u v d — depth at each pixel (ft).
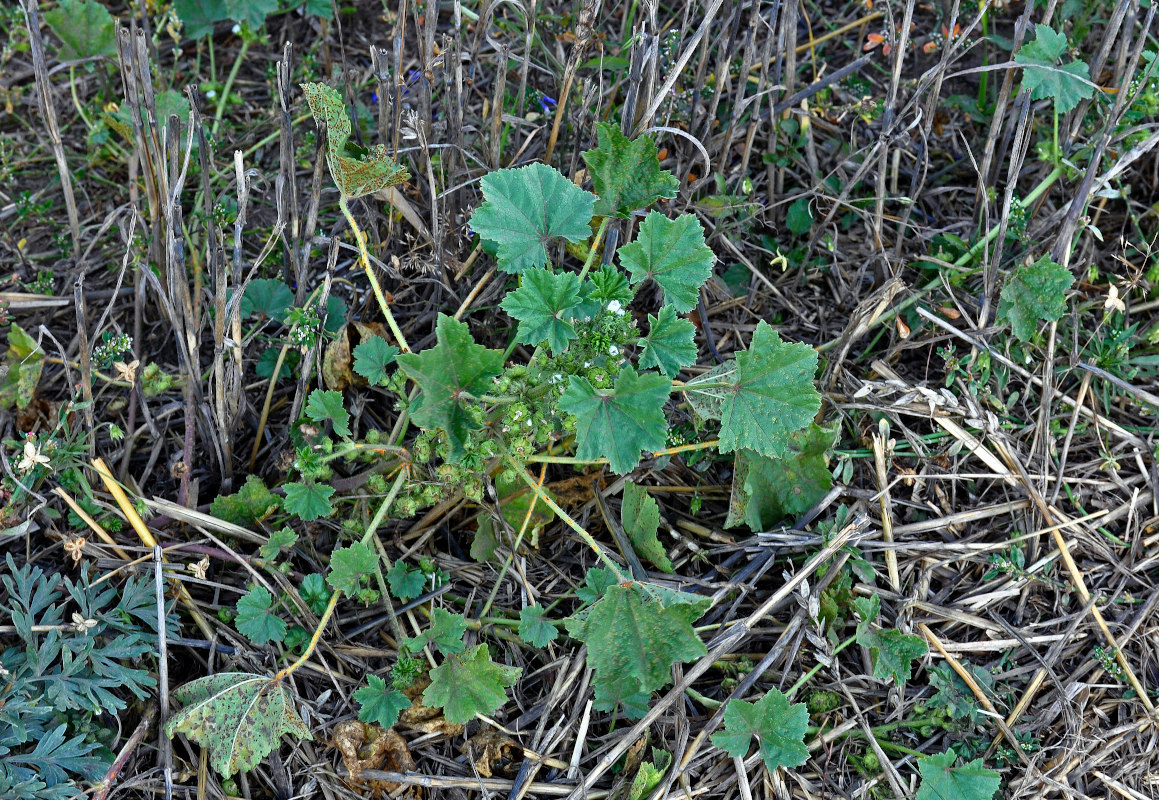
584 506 9.04
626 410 7.06
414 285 9.84
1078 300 10.30
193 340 8.32
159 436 8.86
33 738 7.18
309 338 8.37
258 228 10.66
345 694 8.00
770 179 10.70
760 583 8.79
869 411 9.42
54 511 8.17
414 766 7.75
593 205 8.14
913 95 10.05
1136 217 10.37
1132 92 9.15
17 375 8.82
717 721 7.84
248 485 8.49
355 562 7.60
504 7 11.08
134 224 9.06
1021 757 8.13
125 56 8.47
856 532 8.55
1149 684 8.66
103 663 7.38
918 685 8.53
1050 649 8.66
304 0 12.34
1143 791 8.21
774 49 11.12
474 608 8.59
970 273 9.85
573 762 7.75
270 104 12.32
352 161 7.39
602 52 9.71
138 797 7.43
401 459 8.23
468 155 9.32
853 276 10.57
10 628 7.49
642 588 7.45
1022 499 9.27
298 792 7.61
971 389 9.34
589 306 7.50
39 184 11.43
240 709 7.27
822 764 8.04
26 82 12.46
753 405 7.72
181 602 8.11
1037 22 11.48
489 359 7.12
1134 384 9.92
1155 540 9.18
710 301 10.35
